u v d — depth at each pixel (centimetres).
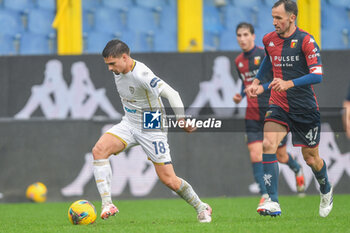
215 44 4466
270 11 4559
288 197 3388
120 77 1909
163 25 4469
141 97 1920
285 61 2025
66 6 4212
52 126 3550
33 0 4409
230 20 4509
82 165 3531
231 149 3541
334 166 3528
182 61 3584
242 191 3538
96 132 3550
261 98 2786
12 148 3541
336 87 3538
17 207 3200
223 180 3538
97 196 3516
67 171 3528
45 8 4403
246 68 2919
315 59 1950
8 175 3528
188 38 4328
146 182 3522
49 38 4400
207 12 4472
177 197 3525
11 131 3550
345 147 3528
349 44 4428
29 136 3544
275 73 2077
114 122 3556
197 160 3534
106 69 3628
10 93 3644
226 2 4500
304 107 2034
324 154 3531
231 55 3575
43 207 3175
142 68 1883
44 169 3528
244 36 2875
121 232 1739
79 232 1769
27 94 3641
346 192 3525
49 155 3534
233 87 3566
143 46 4506
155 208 2952
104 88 3622
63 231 1816
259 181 2722
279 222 1942
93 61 3634
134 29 4503
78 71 3631
